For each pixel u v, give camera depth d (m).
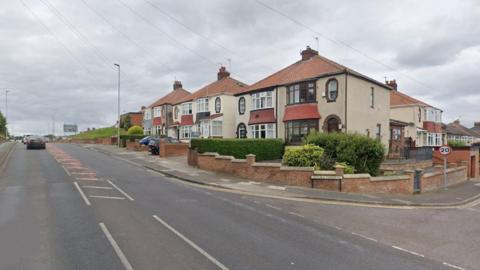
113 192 13.24
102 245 7.05
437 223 10.41
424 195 17.02
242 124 35.28
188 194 13.48
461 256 7.23
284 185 16.47
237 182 16.94
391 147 30.31
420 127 42.84
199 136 41.69
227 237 7.85
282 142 28.48
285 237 8.05
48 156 28.73
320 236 8.28
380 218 10.72
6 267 5.89
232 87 41.84
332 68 27.17
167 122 52.19
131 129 50.28
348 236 8.42
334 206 12.42
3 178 16.55
